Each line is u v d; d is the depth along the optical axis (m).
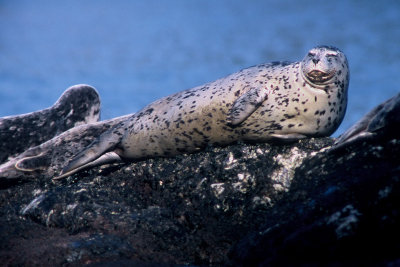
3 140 33.88
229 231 23.31
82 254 21.89
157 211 25.03
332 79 26.67
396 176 19.84
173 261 22.03
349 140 22.92
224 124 27.56
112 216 24.53
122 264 21.30
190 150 28.50
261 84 27.64
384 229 18.52
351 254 18.53
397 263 16.98
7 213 27.61
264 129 26.89
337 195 20.75
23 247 22.91
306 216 20.84
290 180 24.33
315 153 24.61
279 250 20.06
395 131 21.77
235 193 24.55
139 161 29.31
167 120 28.62
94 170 29.84
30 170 30.19
